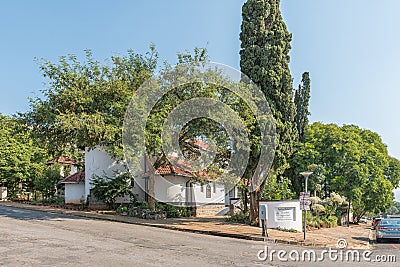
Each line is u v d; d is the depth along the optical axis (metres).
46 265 9.55
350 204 35.72
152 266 9.77
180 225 19.33
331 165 34.72
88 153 27.47
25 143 34.38
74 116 20.75
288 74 22.16
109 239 13.75
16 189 33.78
